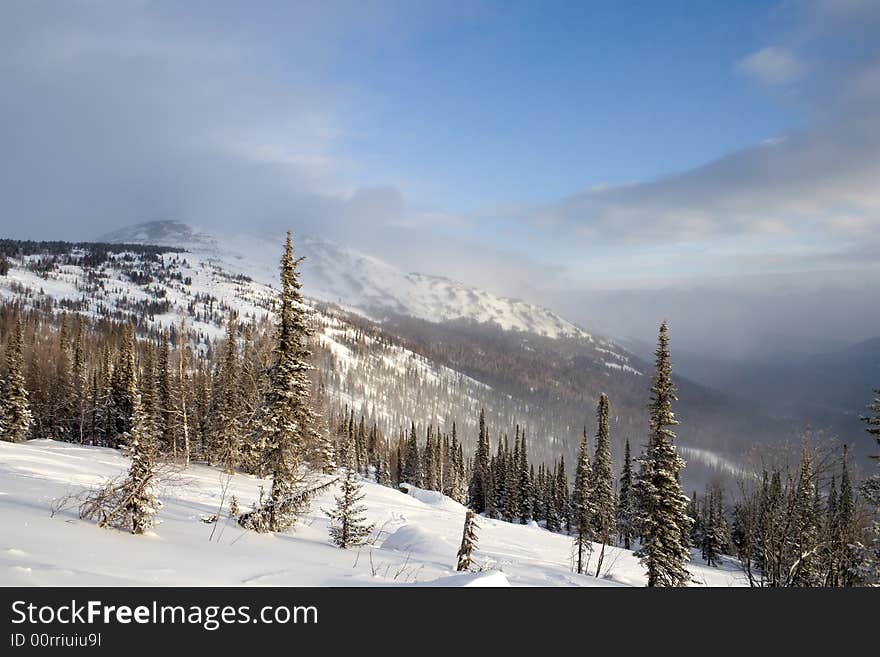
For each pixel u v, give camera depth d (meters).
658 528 24.33
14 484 13.19
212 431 44.66
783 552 15.42
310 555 11.12
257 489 32.00
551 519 72.69
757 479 16.23
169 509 14.63
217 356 52.12
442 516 39.62
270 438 18.00
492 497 74.44
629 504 42.72
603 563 32.97
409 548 19.97
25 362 61.78
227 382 41.81
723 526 50.62
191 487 23.56
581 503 31.27
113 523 9.37
